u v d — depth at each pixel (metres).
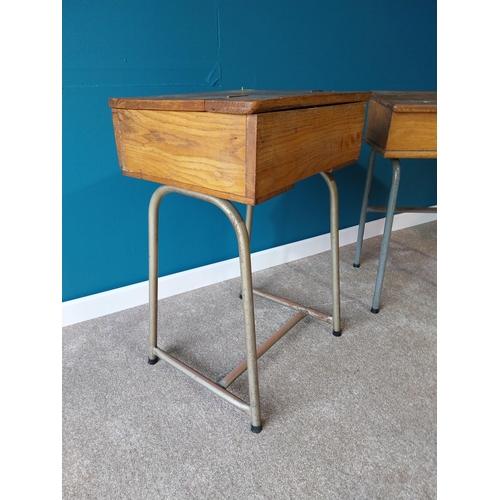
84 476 0.73
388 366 1.01
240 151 0.60
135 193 1.21
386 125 1.12
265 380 0.96
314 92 0.82
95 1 0.99
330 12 1.40
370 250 1.76
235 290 1.41
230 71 1.25
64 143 1.06
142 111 0.73
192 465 0.75
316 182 1.63
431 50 1.75
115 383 0.96
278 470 0.74
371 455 0.76
